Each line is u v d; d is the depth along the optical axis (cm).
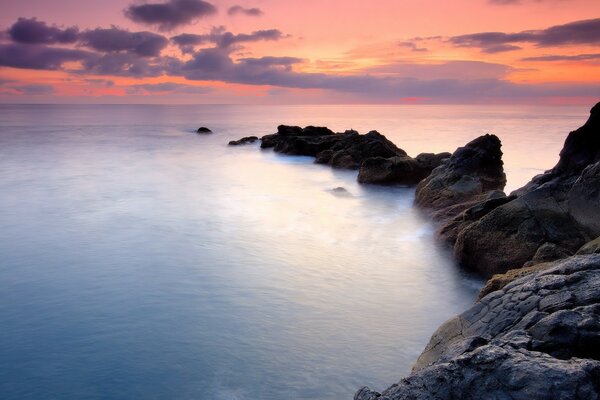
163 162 5388
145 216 2867
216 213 2975
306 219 2842
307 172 4716
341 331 1435
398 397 710
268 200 3394
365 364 1252
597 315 759
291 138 6175
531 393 613
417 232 2519
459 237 1922
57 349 1331
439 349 938
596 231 1599
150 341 1376
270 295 1709
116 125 11981
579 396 588
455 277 1884
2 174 4341
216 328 1454
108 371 1224
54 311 1568
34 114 19100
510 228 1767
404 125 13200
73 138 8175
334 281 1847
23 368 1238
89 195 3475
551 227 1688
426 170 3884
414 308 1603
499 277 1309
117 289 1752
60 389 1152
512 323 862
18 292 1716
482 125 12950
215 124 13162
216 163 5366
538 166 5328
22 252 2158
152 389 1148
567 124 13338
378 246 2303
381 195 3550
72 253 2153
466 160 2983
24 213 2895
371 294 1723
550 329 745
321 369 1228
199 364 1255
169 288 1766
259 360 1273
